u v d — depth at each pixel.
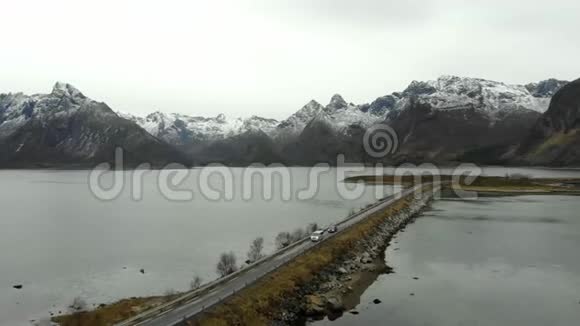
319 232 95.81
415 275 81.12
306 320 59.38
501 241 110.94
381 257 94.56
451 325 58.72
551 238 114.31
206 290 60.34
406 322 59.41
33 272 89.44
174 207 194.62
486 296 70.00
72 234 129.38
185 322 50.12
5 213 177.75
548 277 80.25
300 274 70.75
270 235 122.62
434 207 178.25
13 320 65.44
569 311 64.06
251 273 68.38
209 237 121.75
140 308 64.44
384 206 151.75
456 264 88.88
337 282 74.25
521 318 61.47
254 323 54.72
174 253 103.56
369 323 58.72
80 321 62.38
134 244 113.94
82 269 91.31
